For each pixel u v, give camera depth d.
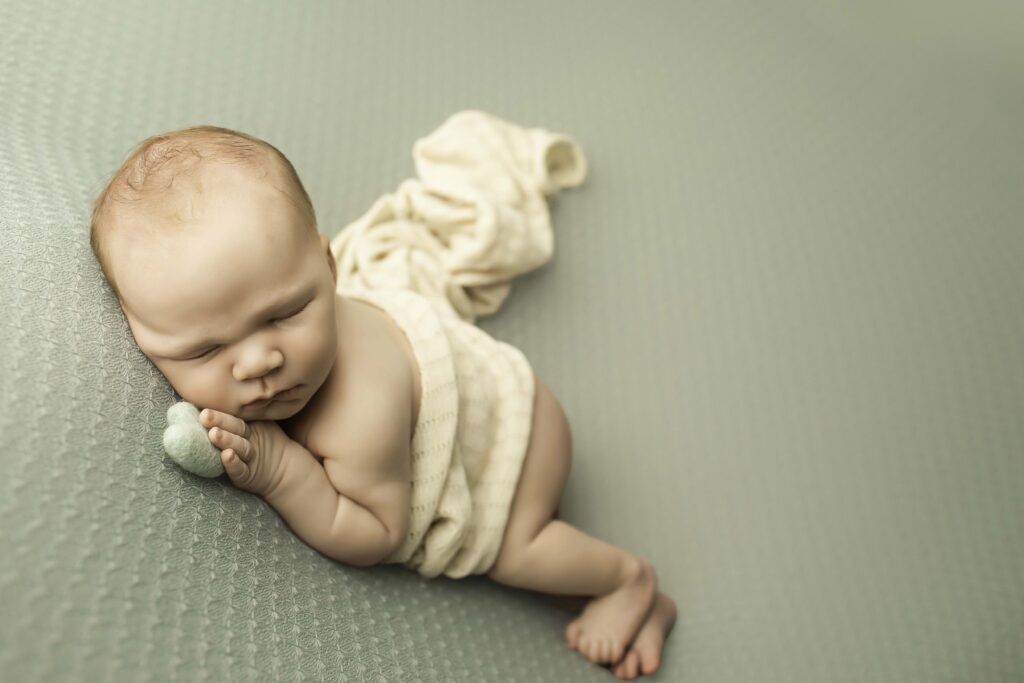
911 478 1.04
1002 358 1.10
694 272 1.13
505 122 1.16
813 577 1.01
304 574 0.82
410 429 0.87
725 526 1.03
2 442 0.73
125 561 0.74
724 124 1.22
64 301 0.79
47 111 0.98
